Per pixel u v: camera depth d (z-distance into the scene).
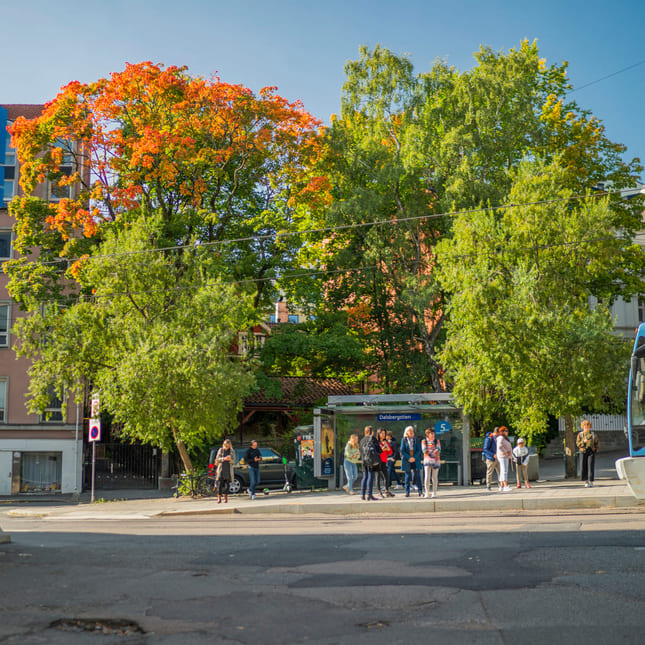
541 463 35.62
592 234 23.38
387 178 33.56
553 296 23.80
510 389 24.02
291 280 34.78
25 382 37.66
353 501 19.84
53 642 5.73
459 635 5.74
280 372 37.53
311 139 33.72
